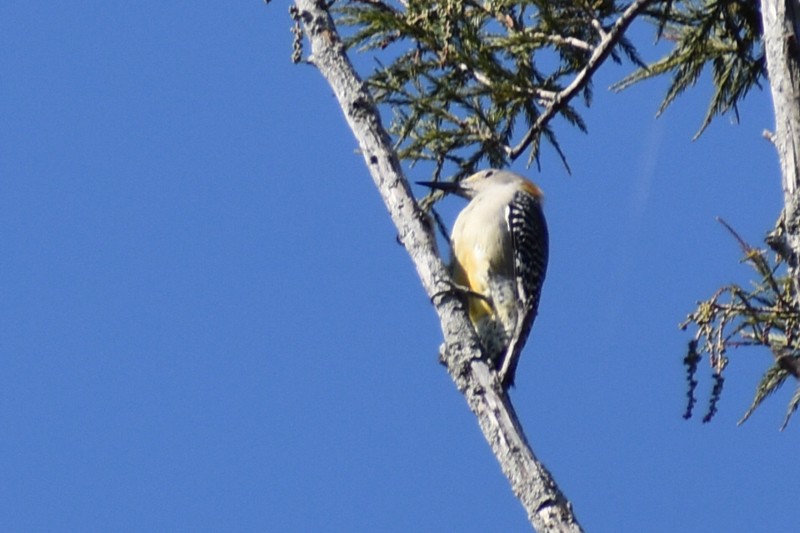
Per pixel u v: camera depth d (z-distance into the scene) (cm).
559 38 1202
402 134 1217
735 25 1230
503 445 872
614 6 1207
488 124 1224
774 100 920
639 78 1248
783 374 1126
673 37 1246
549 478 848
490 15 1227
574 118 1229
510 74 1206
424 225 978
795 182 893
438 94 1220
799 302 891
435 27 1187
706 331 920
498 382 907
